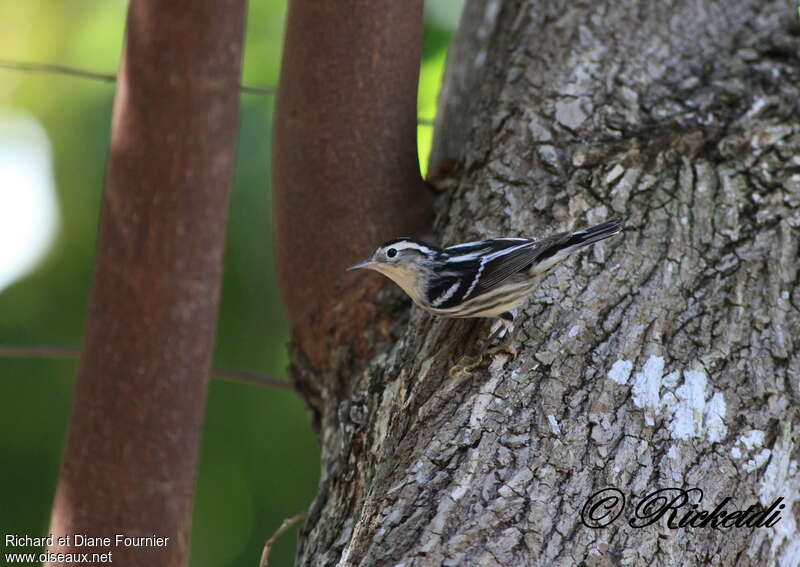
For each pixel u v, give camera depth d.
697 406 8.24
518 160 10.70
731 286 9.24
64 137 16.36
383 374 9.67
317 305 11.06
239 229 15.95
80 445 9.59
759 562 7.50
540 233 9.95
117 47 16.59
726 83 11.17
